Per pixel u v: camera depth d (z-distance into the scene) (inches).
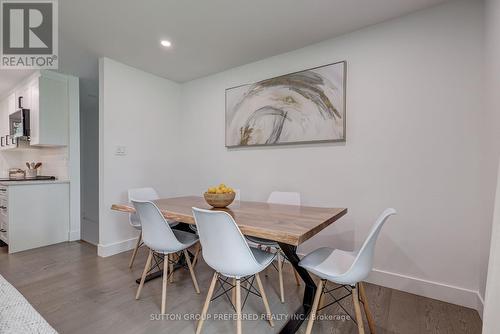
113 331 59.9
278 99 105.1
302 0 72.4
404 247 79.9
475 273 69.7
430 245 76.0
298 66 101.4
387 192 82.7
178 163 142.7
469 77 70.2
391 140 82.0
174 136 140.4
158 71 124.8
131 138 118.9
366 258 50.0
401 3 73.7
